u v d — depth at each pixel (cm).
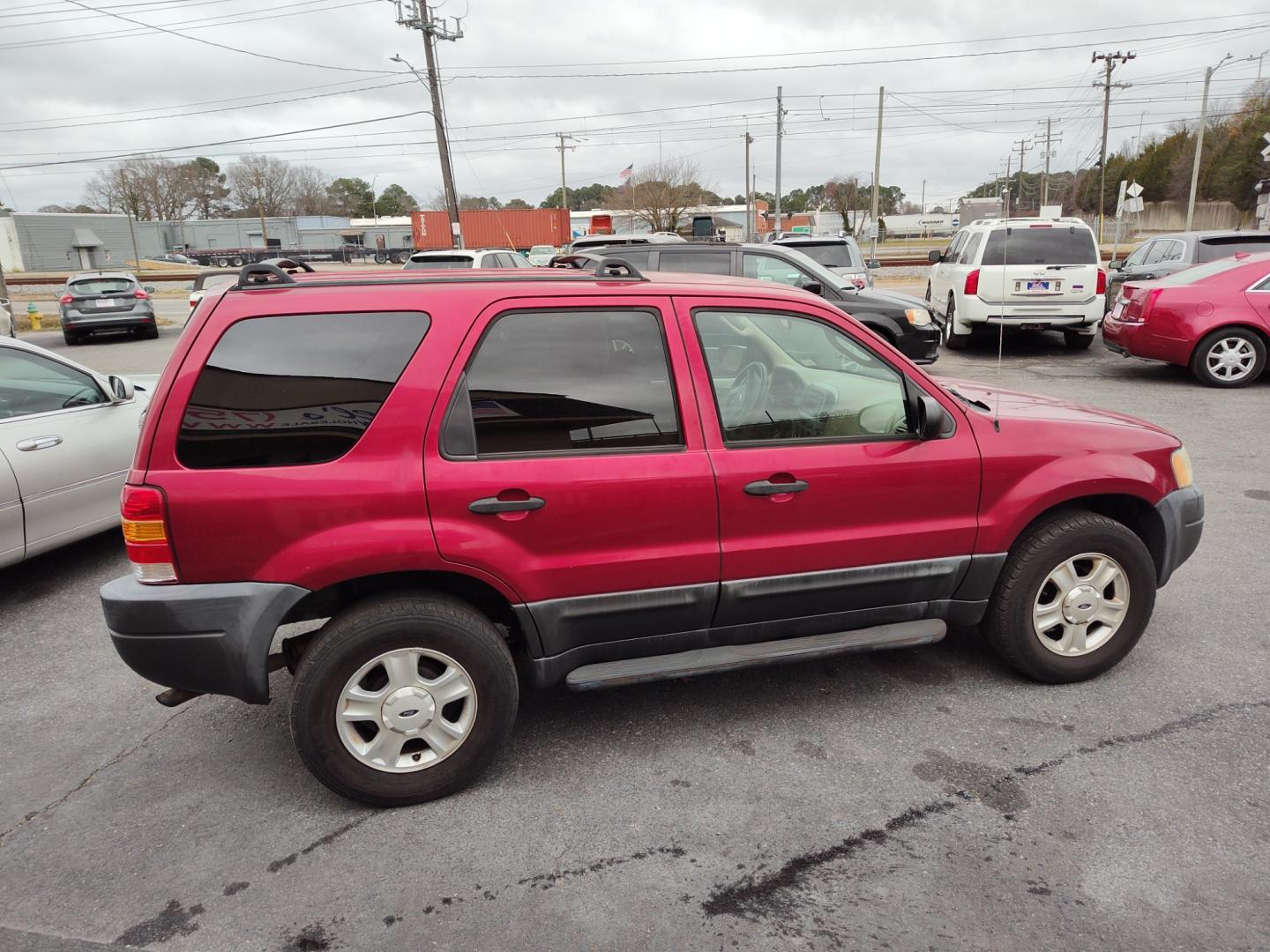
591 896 245
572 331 290
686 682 368
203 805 294
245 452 264
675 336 299
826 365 319
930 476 320
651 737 326
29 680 393
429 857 263
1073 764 300
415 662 278
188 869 261
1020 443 332
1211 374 970
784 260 994
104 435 539
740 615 313
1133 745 311
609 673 303
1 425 482
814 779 296
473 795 293
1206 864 249
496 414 280
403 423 271
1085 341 1303
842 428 319
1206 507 571
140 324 1881
